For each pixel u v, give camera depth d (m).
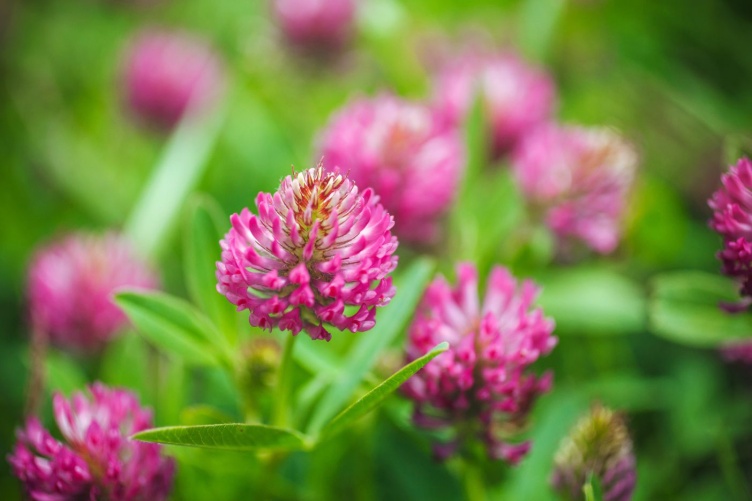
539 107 0.33
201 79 0.39
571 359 0.31
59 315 0.30
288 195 0.21
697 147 0.36
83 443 0.23
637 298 0.31
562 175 0.30
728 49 0.39
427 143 0.28
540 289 0.24
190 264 0.26
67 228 0.37
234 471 0.25
